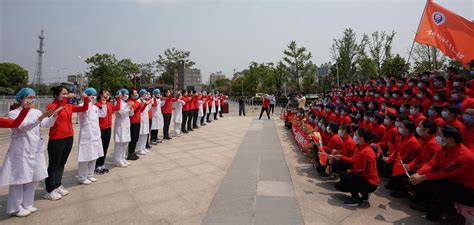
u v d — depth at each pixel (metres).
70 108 5.02
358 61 24.69
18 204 4.02
